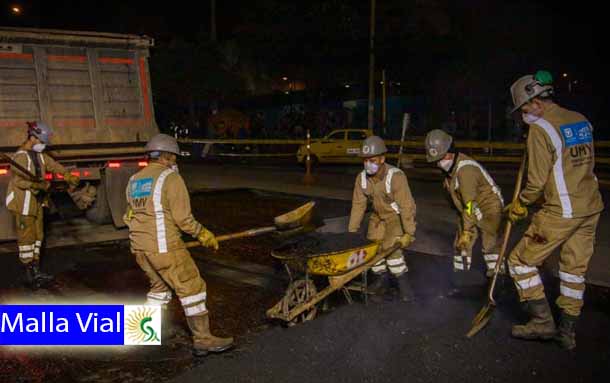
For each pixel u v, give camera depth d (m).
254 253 8.05
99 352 4.88
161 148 4.72
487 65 28.97
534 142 4.31
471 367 4.23
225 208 11.61
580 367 4.18
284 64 30.23
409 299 5.65
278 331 5.05
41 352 4.89
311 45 28.58
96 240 9.01
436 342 4.59
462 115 28.14
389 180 5.43
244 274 7.06
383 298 5.74
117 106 9.57
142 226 4.60
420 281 6.49
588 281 6.33
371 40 25.19
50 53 8.99
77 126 9.22
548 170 4.29
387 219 5.61
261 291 6.39
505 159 18.08
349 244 5.21
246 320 5.53
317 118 27.66
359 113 29.84
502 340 4.59
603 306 5.48
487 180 5.61
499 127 27.28
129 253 8.19
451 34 28.53
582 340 4.59
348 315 5.19
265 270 7.23
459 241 5.44
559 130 4.27
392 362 4.35
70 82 9.16
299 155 21.08
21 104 8.78
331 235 5.51
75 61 9.20
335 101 30.19
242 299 6.13
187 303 4.66
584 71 30.77
